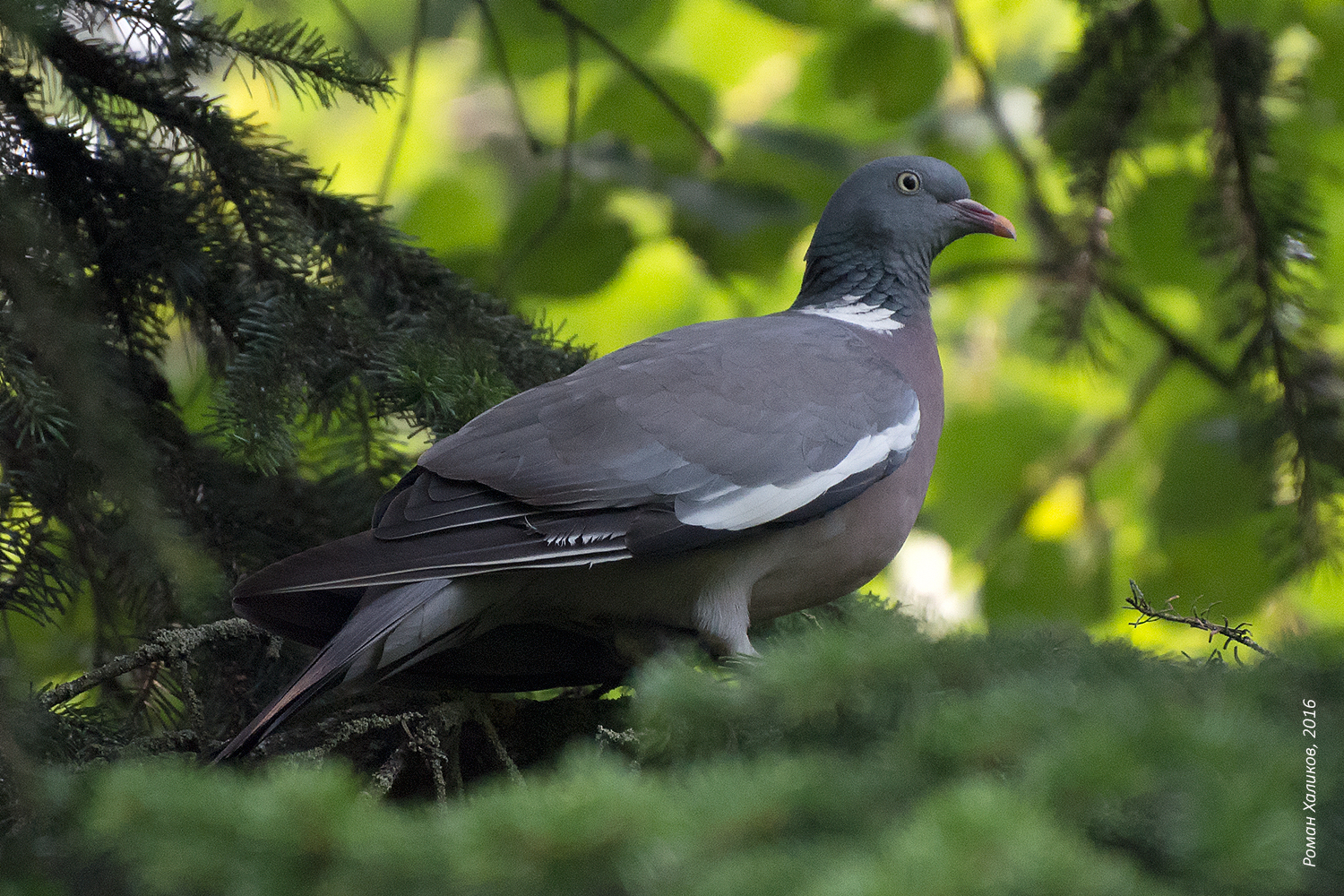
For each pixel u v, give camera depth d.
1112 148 10.52
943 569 15.65
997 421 14.93
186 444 7.64
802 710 4.45
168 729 7.28
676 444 7.02
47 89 7.76
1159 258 12.62
